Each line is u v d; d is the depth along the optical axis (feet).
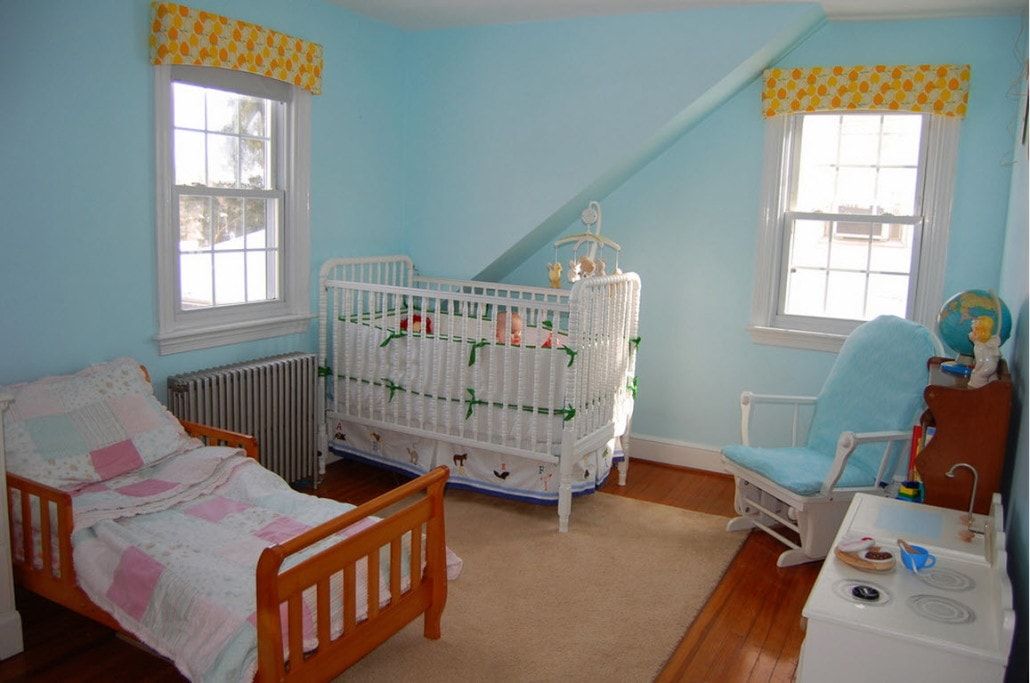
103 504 7.88
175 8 9.68
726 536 11.14
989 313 8.29
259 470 9.07
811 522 10.02
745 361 13.61
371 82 13.41
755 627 8.75
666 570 10.01
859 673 5.58
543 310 10.98
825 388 11.31
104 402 8.98
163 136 10.05
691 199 13.61
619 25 12.19
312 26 12.01
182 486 8.47
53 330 9.18
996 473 7.79
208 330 10.90
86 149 9.25
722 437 13.97
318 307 12.91
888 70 11.73
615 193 14.17
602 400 11.74
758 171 13.05
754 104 12.93
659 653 8.14
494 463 11.75
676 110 11.94
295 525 7.88
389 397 12.24
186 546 7.27
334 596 7.01
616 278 11.55
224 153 11.22
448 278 14.32
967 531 6.94
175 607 6.64
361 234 13.64
